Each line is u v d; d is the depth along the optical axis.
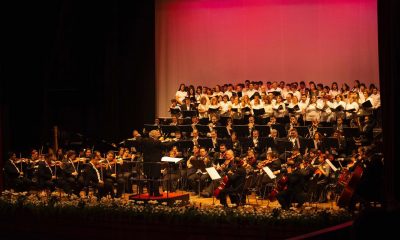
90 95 21.91
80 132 21.73
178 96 21.03
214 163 15.89
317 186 14.02
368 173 12.12
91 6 21.78
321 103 18.81
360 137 17.05
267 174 13.52
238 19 22.41
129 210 12.56
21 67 20.53
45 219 13.14
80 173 15.76
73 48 21.58
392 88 10.98
